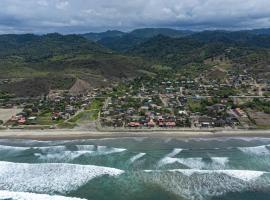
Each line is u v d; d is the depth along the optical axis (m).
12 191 96.06
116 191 96.00
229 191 95.06
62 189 97.62
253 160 118.88
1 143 142.75
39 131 158.38
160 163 115.75
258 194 93.44
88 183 101.12
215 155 124.00
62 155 125.75
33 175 107.25
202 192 94.62
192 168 111.12
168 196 92.75
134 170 109.88
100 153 127.19
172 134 151.50
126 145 137.25
